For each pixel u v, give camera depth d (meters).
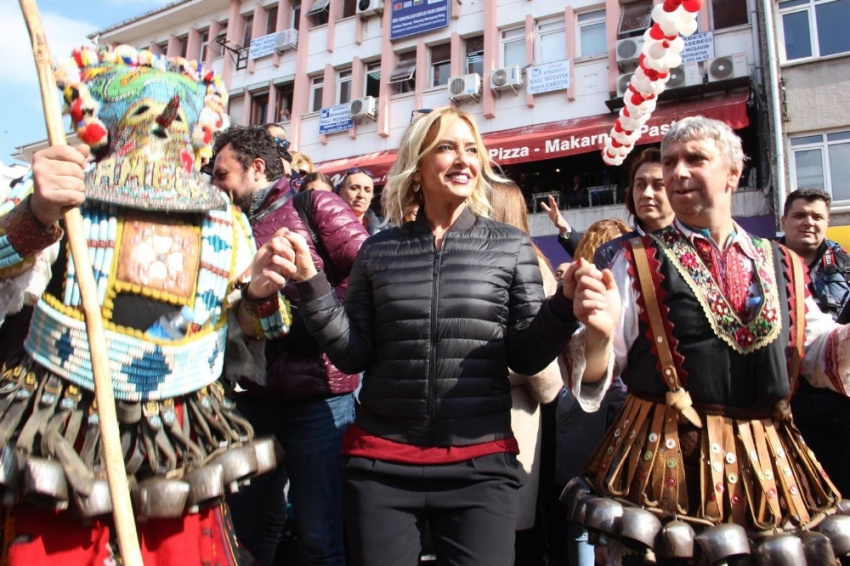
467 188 1.83
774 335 1.63
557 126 13.20
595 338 1.57
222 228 1.75
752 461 1.58
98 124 1.63
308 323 1.70
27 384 1.46
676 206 1.76
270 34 17.70
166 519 1.52
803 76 11.11
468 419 1.66
